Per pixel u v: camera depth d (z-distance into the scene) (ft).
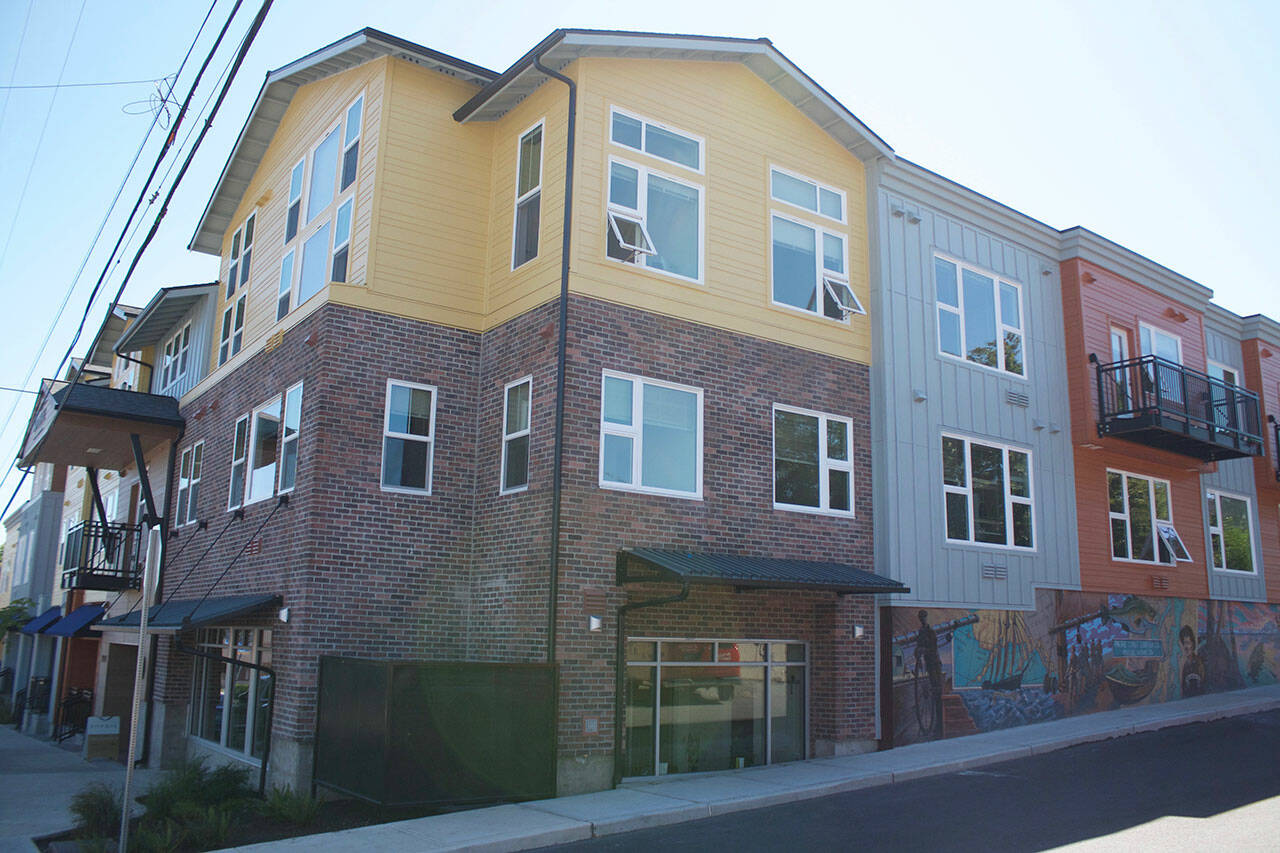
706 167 48.55
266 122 60.08
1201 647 71.36
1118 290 68.18
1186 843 30.01
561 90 45.60
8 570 128.16
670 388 44.98
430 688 35.81
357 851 30.09
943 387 56.18
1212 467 73.15
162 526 63.82
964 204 60.13
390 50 47.73
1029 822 33.17
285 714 41.45
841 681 48.44
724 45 48.37
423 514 44.96
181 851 32.04
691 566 39.19
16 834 37.45
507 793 36.63
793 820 34.63
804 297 51.44
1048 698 58.34
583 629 40.11
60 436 67.51
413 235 47.16
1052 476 61.93
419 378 46.14
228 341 63.67
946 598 53.47
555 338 42.52
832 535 49.73
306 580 41.55
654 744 42.75
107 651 73.05
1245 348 84.53
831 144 54.90
